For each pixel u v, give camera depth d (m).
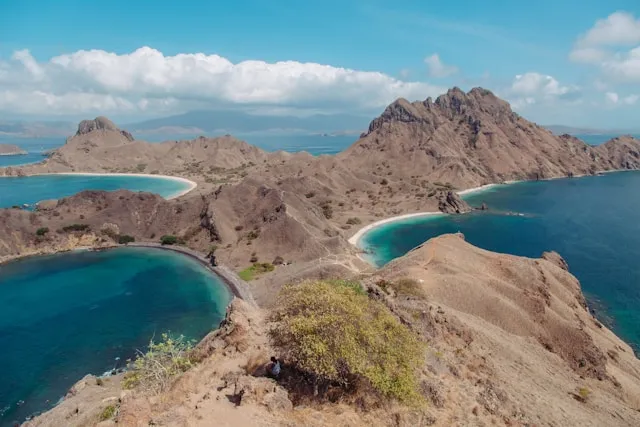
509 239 174.88
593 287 121.44
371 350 35.50
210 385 36.81
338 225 188.75
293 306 38.50
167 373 40.00
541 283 98.31
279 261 130.50
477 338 69.44
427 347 53.81
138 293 112.25
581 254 151.62
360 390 35.56
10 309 103.56
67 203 171.62
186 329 92.06
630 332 96.44
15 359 80.25
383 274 105.06
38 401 67.62
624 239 169.25
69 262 138.25
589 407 59.47
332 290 41.78
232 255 135.75
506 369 62.19
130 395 38.31
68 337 88.81
